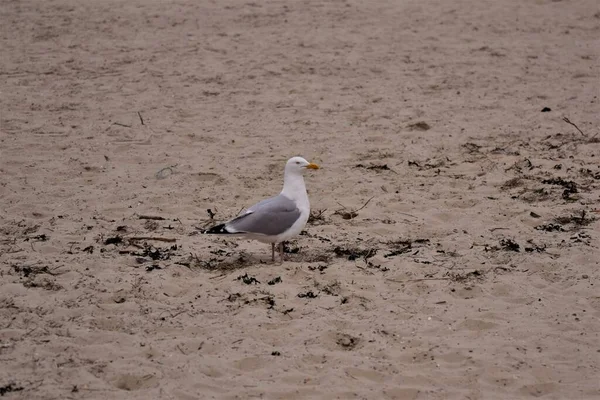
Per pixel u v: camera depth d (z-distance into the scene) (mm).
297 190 11891
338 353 9594
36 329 10000
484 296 11016
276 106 19672
